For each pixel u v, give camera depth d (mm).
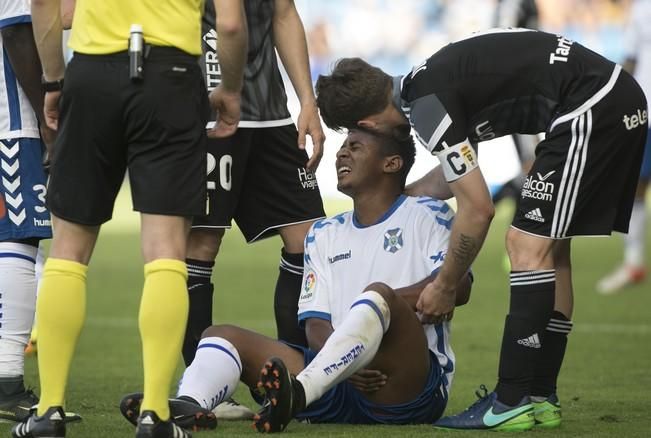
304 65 18641
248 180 18969
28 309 16656
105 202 13648
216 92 15070
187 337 18422
